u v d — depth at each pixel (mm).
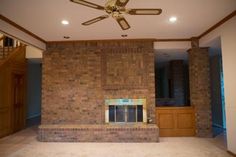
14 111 6633
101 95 5652
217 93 7309
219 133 6145
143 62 5664
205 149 4559
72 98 5676
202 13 3805
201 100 5645
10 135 6117
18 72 6871
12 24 4242
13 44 7207
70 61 5723
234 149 3980
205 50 5648
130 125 5414
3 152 4414
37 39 5332
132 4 3375
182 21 4223
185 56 7102
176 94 7836
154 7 3496
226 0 3281
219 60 7129
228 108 4148
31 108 9719
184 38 5629
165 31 4926
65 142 5203
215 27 4590
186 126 5805
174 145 4887
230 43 4000
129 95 5629
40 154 4277
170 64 8305
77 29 4684
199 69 5648
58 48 5758
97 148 4672
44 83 5715
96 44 5723
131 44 5699
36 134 6246
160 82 11906
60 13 3729
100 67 5688
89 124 5590
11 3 3305
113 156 4125
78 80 5691
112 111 5672
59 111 5660
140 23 4312
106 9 2834
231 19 3949
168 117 5840
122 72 5660
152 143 5082
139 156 4117
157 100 7812
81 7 3475
